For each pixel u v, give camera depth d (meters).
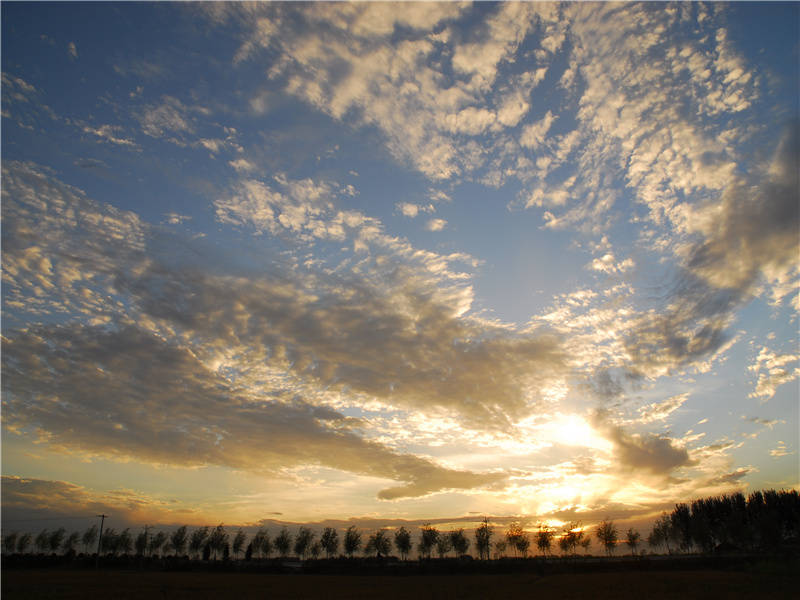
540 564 102.81
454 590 63.72
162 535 150.50
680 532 142.25
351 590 65.19
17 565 128.12
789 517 124.12
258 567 119.56
